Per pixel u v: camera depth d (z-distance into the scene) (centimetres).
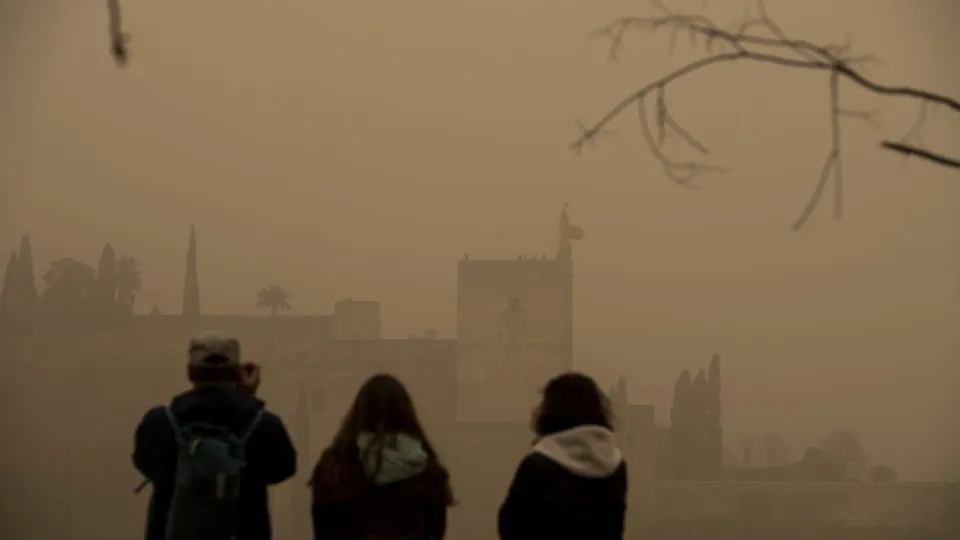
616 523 1302
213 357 1380
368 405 1324
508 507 1295
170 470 1327
